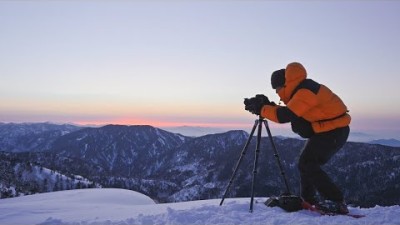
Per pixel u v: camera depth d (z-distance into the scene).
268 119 5.42
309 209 5.46
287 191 6.00
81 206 9.48
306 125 5.34
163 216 5.54
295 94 5.09
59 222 5.63
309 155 5.32
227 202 6.86
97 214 6.85
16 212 7.75
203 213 5.53
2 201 14.50
